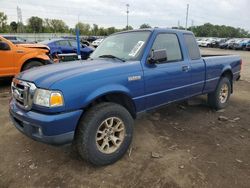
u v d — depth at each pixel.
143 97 3.69
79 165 3.29
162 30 4.13
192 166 3.26
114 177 3.04
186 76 4.42
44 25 84.19
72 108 2.90
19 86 3.25
